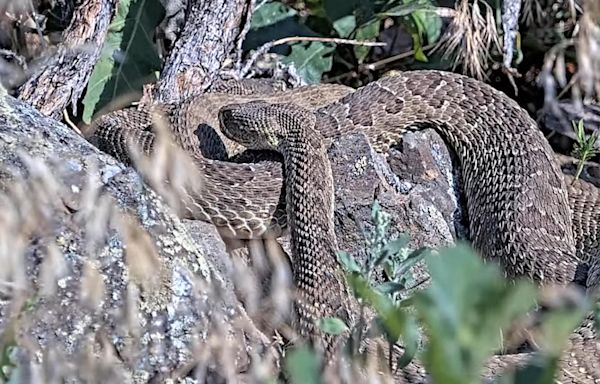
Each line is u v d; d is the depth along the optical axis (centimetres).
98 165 754
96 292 662
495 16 1356
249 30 1341
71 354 640
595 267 980
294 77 1298
